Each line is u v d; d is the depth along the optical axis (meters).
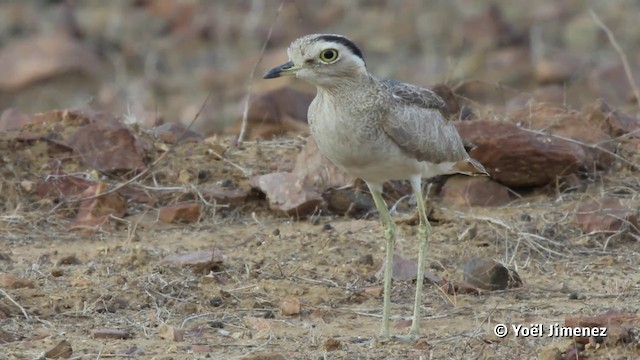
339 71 10.52
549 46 25.50
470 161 11.52
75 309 11.33
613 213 13.38
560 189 14.38
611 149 14.99
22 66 23.84
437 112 11.16
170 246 13.06
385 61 24.98
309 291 11.83
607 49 25.16
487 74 23.77
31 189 14.17
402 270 12.16
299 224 13.76
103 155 14.66
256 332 10.84
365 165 10.80
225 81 23.53
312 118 10.80
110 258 12.62
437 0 27.38
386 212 11.07
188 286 11.88
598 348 10.09
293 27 26.44
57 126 15.12
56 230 13.60
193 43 25.67
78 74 23.92
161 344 10.48
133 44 25.56
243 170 14.74
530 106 15.67
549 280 12.23
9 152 14.55
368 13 27.17
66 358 10.04
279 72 10.58
